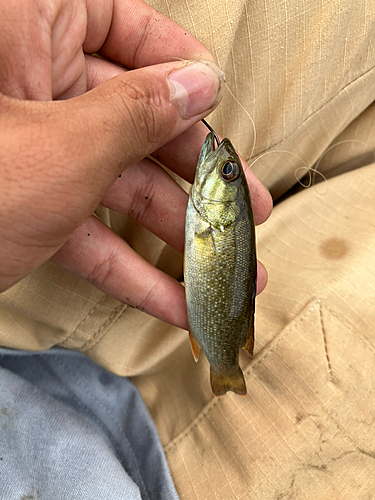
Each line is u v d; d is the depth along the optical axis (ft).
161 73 0.37
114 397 0.63
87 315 0.55
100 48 0.48
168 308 0.52
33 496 0.45
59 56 0.41
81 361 0.66
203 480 0.49
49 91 0.39
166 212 0.51
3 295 0.50
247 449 0.48
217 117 0.55
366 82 0.62
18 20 0.35
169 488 0.50
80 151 0.33
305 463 0.45
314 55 0.55
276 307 0.54
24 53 0.36
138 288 0.51
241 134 0.59
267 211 0.53
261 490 0.45
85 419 0.56
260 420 0.48
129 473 0.55
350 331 0.48
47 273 0.51
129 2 0.44
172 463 0.52
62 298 0.53
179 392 0.57
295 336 0.50
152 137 0.37
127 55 0.47
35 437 0.49
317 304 0.51
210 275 0.43
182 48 0.45
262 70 0.53
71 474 0.47
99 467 0.48
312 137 0.64
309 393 0.47
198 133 0.48
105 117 0.34
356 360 0.47
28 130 0.32
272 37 0.51
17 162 0.31
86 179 0.34
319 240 0.59
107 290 0.52
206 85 0.38
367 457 0.43
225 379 0.47
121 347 0.58
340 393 0.46
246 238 0.43
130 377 0.64
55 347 0.60
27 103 0.33
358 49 0.58
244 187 0.43
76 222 0.36
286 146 0.63
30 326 0.54
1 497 0.44
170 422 0.56
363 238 0.56
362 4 0.54
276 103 0.57
